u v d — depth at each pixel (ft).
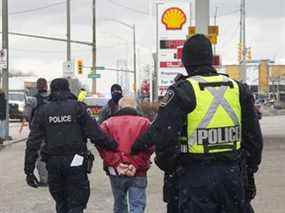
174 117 15.99
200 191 16.08
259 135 17.03
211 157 16.15
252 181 17.33
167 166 16.37
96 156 65.67
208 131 16.14
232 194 16.26
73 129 27.17
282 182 45.09
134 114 27.45
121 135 26.96
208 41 16.83
